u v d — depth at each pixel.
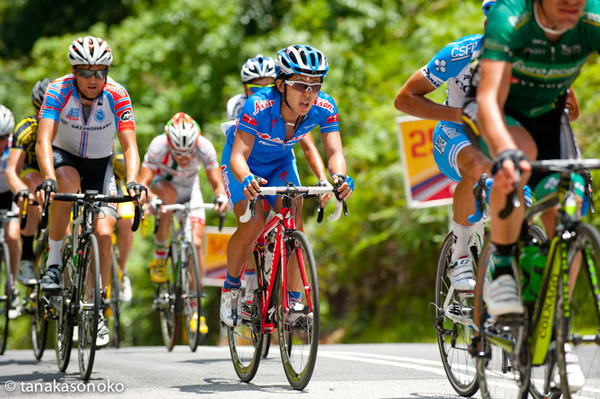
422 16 56.25
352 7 63.22
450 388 15.26
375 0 65.38
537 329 10.86
